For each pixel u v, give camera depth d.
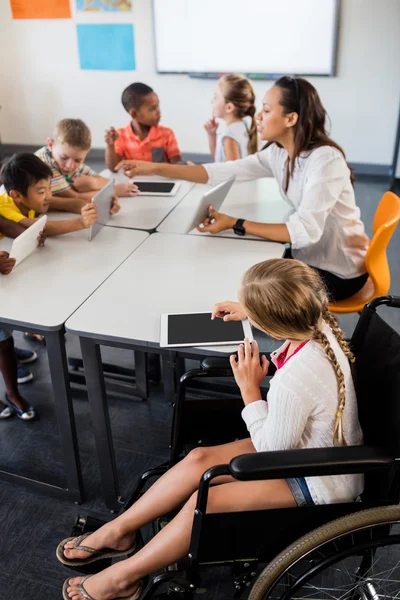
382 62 4.45
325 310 1.27
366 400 1.39
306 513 1.23
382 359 1.35
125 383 2.44
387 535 1.30
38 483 1.94
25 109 5.42
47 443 2.17
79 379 2.45
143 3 4.69
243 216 2.30
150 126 3.15
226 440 1.57
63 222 2.12
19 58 5.18
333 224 2.13
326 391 1.21
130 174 2.55
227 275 1.85
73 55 5.05
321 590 1.53
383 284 2.16
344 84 4.61
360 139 4.79
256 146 3.03
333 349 1.24
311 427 1.25
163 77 4.96
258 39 4.61
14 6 4.95
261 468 1.08
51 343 1.62
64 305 1.68
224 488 1.29
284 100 2.00
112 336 1.54
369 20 4.33
